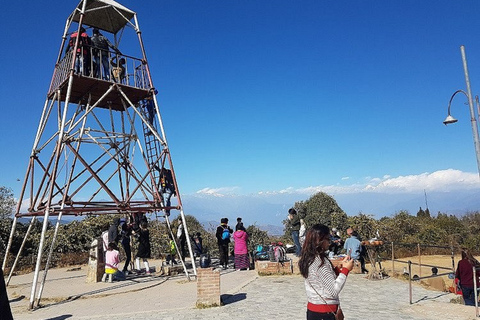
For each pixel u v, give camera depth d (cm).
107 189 1469
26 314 1056
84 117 1469
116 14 1744
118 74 1531
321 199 3712
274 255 1566
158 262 2180
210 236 2788
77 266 2188
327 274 436
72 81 1407
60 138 1345
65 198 1351
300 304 1021
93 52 1534
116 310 1030
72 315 1002
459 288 1142
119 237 1669
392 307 1009
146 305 1073
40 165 1556
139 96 1662
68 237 2331
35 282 1152
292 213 1622
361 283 1379
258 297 1121
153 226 2606
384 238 2339
